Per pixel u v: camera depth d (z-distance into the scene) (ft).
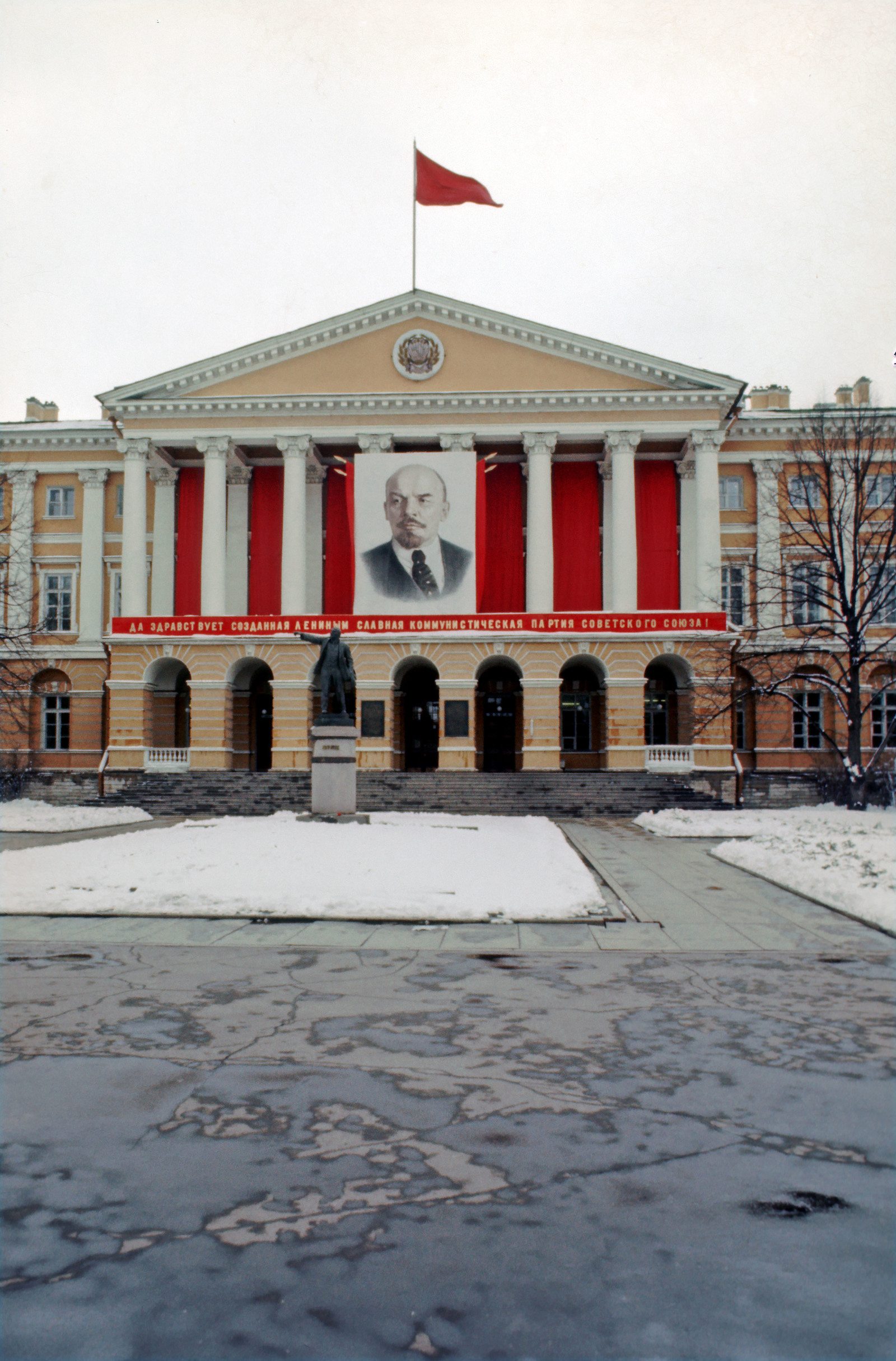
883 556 145.69
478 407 159.74
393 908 49.21
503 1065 24.90
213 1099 22.27
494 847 68.80
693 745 143.43
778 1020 29.55
